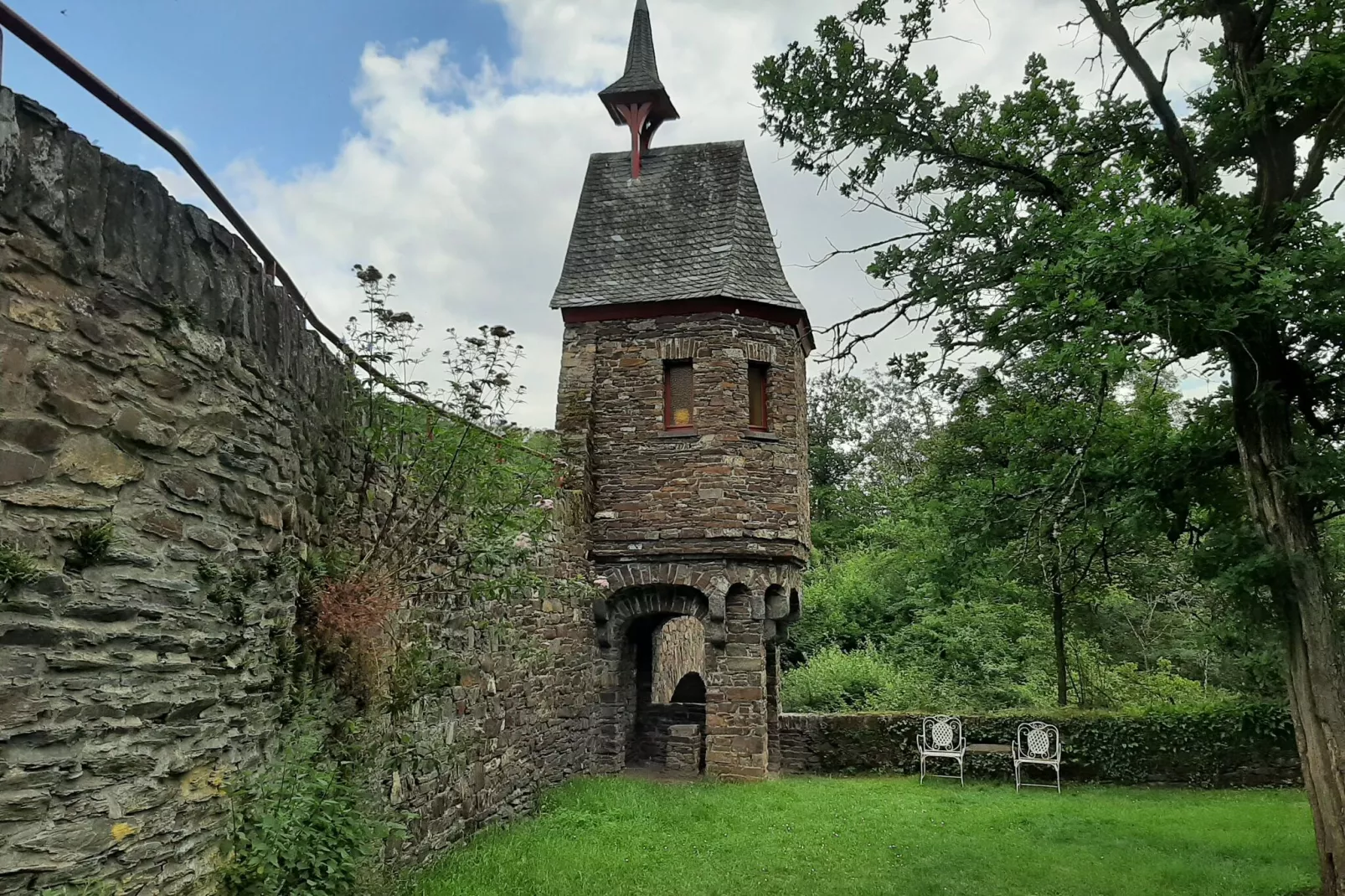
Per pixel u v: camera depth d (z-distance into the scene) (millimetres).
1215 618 12328
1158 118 8094
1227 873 8555
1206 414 8992
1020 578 12406
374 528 6938
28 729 3152
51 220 3311
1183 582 17250
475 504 8102
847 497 34469
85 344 3482
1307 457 7430
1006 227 7949
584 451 13859
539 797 11047
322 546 5973
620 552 13867
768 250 15172
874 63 8359
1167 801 12789
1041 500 9242
